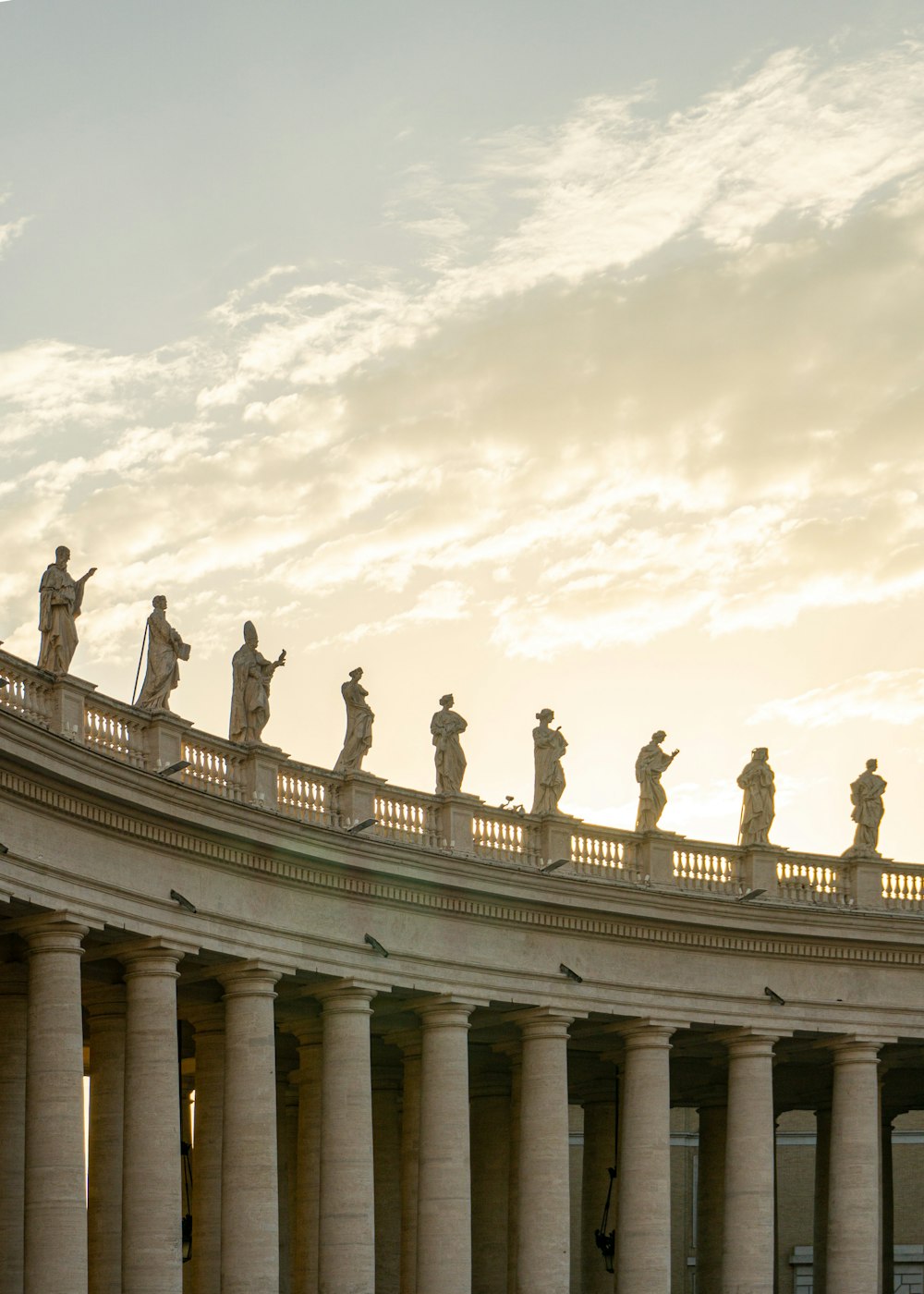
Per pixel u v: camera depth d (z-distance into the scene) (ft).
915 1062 257.14
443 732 218.18
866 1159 235.81
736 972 233.55
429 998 210.79
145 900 179.32
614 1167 257.75
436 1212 206.59
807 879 243.19
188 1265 213.25
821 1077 269.85
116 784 173.78
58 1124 166.40
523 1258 214.07
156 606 187.42
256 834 189.57
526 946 218.79
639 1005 225.56
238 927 189.78
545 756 227.20
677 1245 329.52
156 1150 176.45
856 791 249.55
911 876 249.14
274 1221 188.03
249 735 197.16
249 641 199.52
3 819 164.76
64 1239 164.45
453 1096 209.15
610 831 230.27
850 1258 233.14
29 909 168.04
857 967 240.12
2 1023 182.70
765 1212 228.84
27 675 170.19
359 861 200.64
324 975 199.00
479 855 217.97
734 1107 231.50
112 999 192.44
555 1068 217.97
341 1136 198.49
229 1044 190.80
